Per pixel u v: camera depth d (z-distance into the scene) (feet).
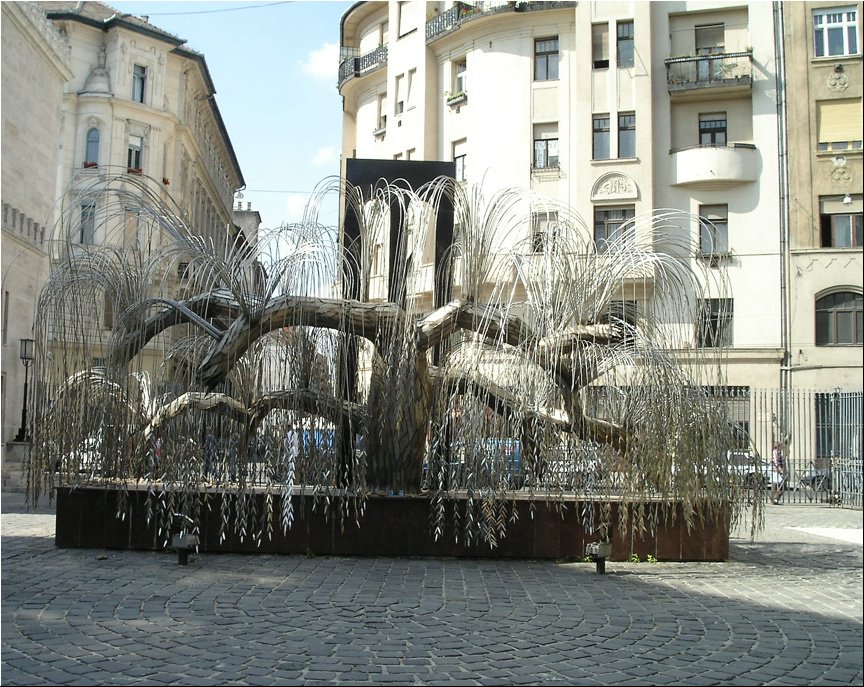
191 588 25.26
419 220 33.50
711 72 96.58
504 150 100.27
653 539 32.45
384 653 18.48
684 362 33.60
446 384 32.01
